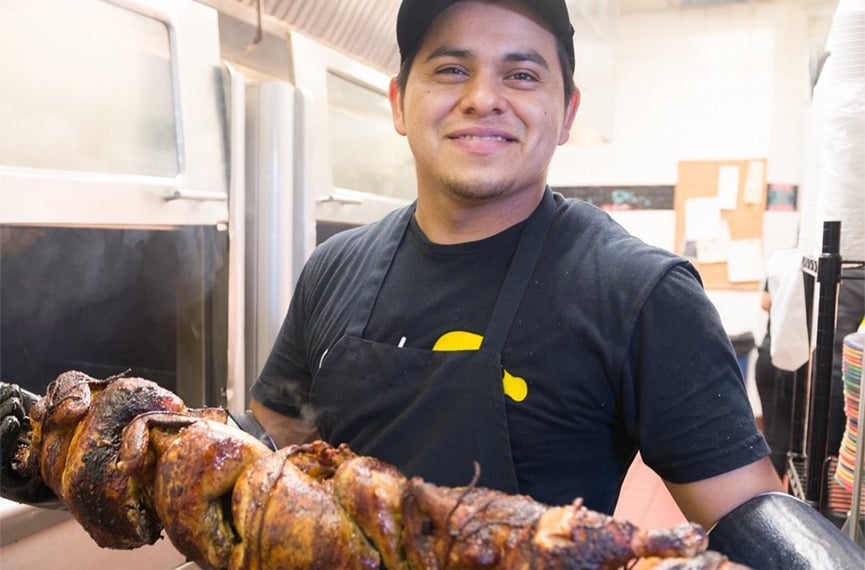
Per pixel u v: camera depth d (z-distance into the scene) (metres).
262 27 1.65
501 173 0.91
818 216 1.74
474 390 0.88
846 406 1.30
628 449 0.96
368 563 0.61
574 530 0.50
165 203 1.25
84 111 1.15
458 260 0.98
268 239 1.45
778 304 2.33
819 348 1.58
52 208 1.06
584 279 0.90
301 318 1.20
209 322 1.45
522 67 0.91
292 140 1.45
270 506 0.64
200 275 1.42
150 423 0.76
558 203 1.03
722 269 3.91
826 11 3.58
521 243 0.95
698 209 3.93
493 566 0.54
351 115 1.80
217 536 0.70
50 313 1.23
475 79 0.91
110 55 1.19
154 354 1.39
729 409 0.83
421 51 0.95
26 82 1.06
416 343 0.96
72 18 1.12
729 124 3.82
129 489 0.78
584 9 2.44
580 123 2.91
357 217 1.75
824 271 1.56
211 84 1.36
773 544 0.68
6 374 1.17
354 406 0.98
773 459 2.72
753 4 3.70
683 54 3.85
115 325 1.33
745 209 3.84
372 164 1.93
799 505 0.73
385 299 1.02
